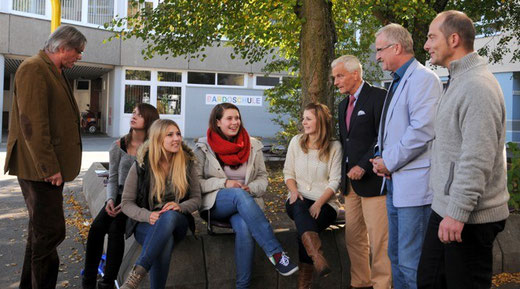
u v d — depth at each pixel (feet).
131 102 76.07
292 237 13.70
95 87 93.66
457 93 8.28
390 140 10.91
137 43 74.13
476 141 7.82
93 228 12.91
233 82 81.92
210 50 78.54
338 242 14.26
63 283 13.79
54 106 11.25
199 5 25.58
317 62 22.48
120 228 12.71
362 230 13.32
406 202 10.32
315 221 12.48
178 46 28.27
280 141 37.01
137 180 12.37
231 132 13.26
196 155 13.39
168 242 11.46
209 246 12.91
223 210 12.55
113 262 12.52
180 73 78.54
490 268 8.49
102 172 24.35
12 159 11.25
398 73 11.00
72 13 67.87
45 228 11.23
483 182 7.83
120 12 71.20
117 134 75.72
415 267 10.31
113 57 72.74
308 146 13.50
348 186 13.00
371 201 12.28
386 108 11.23
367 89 12.57
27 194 11.46
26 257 12.34
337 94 32.81
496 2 33.78
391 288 13.76
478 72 8.18
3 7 59.57
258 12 24.71
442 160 8.54
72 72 81.97
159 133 12.24
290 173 13.56
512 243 15.66
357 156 12.44
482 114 7.85
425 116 10.23
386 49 11.02
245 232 12.10
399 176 10.50
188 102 79.25
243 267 12.07
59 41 11.41
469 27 8.48
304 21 22.65
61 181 11.16
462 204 7.86
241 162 13.30
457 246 8.36
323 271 11.60
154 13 26.35
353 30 34.96
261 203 13.42
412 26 31.35
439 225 8.52
